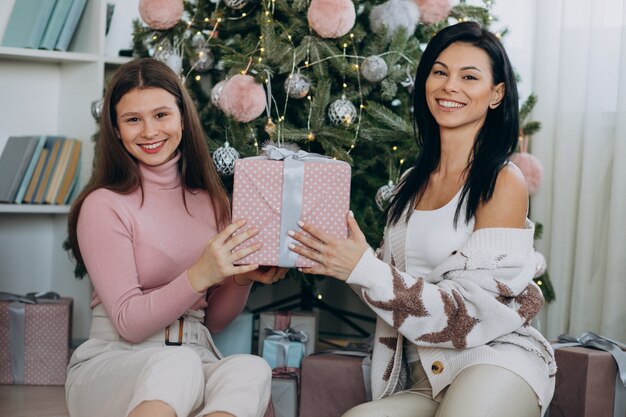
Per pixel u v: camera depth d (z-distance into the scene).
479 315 1.57
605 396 1.95
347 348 2.32
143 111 1.72
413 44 2.58
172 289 1.59
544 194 2.92
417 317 1.58
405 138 2.52
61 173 3.00
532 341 1.65
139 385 1.44
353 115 2.46
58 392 2.54
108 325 1.72
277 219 1.59
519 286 1.60
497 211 1.64
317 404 2.10
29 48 2.94
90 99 3.01
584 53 2.82
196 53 2.67
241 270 1.58
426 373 1.64
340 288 3.39
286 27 2.60
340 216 1.60
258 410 1.50
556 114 2.87
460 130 1.73
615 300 2.69
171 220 1.77
